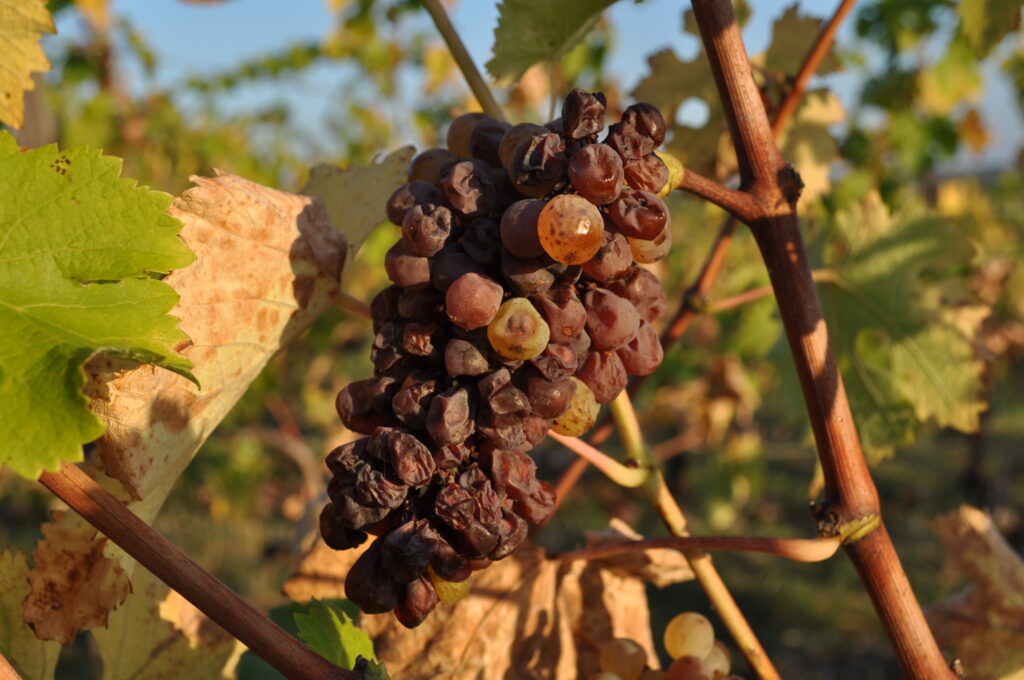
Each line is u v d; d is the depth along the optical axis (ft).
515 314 1.02
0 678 1.07
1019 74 6.86
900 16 5.98
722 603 1.31
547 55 1.44
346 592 1.07
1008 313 6.84
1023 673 1.62
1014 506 7.88
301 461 6.32
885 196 6.15
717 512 7.43
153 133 6.02
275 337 1.24
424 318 1.06
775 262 1.22
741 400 6.54
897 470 9.45
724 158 2.04
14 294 0.99
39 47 1.23
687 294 1.81
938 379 1.73
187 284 1.16
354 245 1.36
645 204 1.05
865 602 6.73
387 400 1.07
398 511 1.06
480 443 1.06
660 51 2.02
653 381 5.95
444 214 1.05
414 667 1.40
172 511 8.31
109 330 0.98
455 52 1.37
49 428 0.91
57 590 1.16
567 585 1.46
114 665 1.38
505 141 1.08
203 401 1.19
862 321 1.78
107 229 1.01
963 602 1.67
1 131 1.02
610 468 1.27
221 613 1.01
